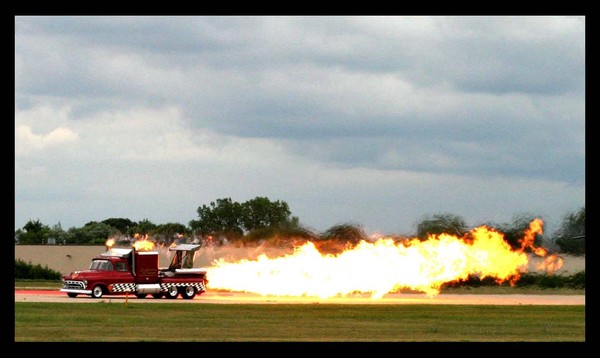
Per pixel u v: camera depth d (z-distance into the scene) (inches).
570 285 3673.7
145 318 2217.0
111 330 1940.2
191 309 2496.3
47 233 5383.9
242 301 2898.6
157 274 2962.6
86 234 5388.8
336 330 2015.3
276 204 5142.7
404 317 2385.6
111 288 2928.2
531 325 2208.4
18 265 4375.0
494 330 2071.9
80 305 2566.4
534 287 3673.7
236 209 5152.6
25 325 2022.6
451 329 2079.2
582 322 2298.2
